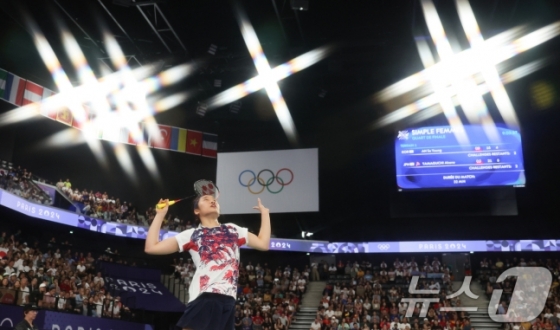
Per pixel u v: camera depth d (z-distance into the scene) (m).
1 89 29.23
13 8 27.38
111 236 34.44
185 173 39.25
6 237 29.52
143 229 33.28
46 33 30.19
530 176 35.72
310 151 36.69
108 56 32.19
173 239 4.42
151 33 30.75
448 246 35.03
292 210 35.91
